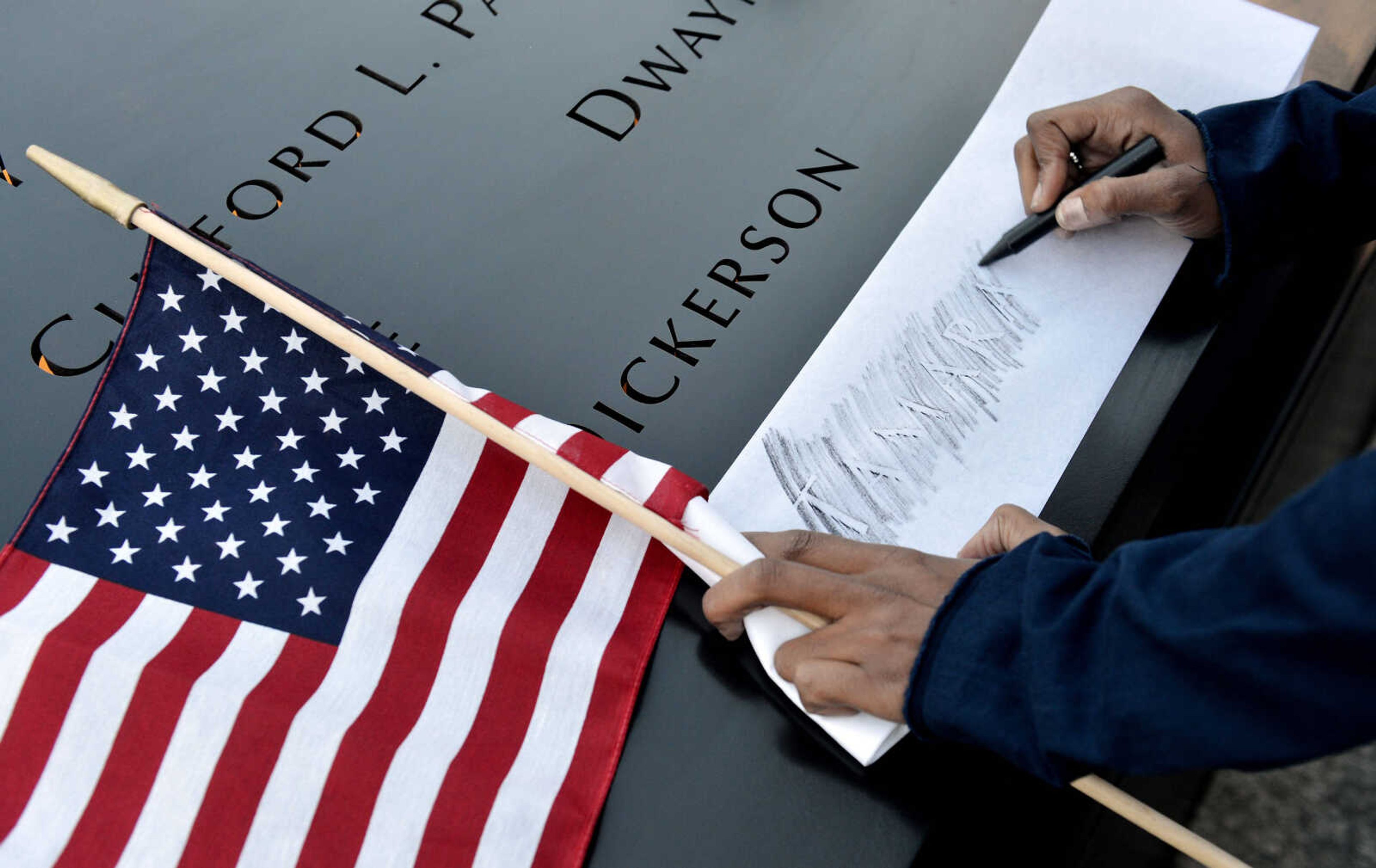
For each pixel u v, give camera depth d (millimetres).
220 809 815
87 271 1060
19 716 835
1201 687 587
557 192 1102
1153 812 795
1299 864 1458
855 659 775
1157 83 1125
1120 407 961
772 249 1067
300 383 993
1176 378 978
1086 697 649
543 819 812
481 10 1251
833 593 795
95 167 1123
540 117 1157
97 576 904
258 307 1010
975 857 863
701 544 853
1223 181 971
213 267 961
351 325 941
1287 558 536
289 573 920
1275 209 979
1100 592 666
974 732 706
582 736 848
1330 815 1485
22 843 803
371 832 810
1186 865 1453
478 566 935
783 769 829
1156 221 1052
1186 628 586
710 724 852
